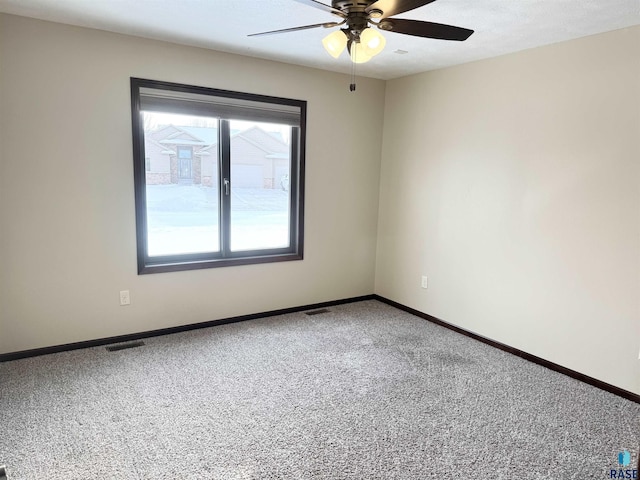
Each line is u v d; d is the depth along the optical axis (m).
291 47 3.37
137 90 3.25
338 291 4.60
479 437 2.30
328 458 2.10
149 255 3.57
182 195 3.66
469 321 3.79
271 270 4.12
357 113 4.38
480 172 3.60
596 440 2.30
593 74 2.82
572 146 2.96
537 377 3.03
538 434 2.34
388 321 4.13
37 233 3.03
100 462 2.03
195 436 2.25
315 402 2.62
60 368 2.97
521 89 3.25
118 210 3.30
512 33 2.83
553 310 3.14
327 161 4.28
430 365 3.19
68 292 3.19
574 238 2.98
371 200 4.66
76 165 3.10
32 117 2.91
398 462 2.09
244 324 3.95
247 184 3.95
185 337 3.60
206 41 3.27
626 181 2.69
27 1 2.54
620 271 2.76
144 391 2.70
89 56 3.05
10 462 2.01
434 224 4.06
